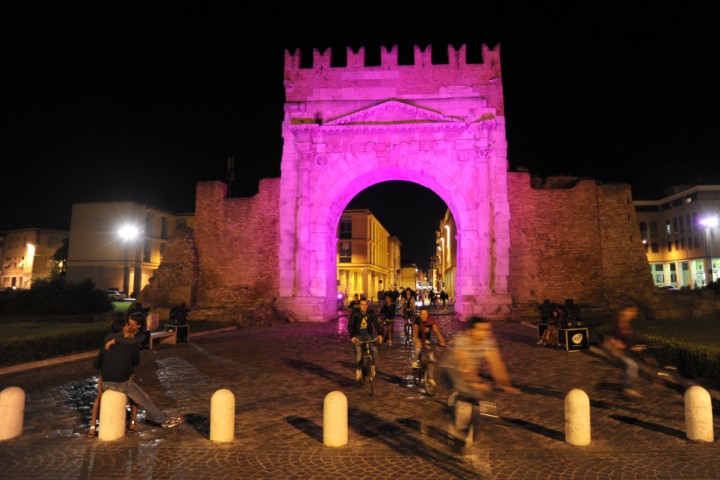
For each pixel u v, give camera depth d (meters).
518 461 5.29
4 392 6.26
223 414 6.00
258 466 5.21
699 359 8.86
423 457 5.44
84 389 9.16
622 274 26.52
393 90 26.55
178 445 5.88
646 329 14.50
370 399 8.12
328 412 5.87
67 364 11.90
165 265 29.16
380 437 6.13
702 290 30.84
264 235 28.56
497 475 4.93
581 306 25.25
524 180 27.48
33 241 58.94
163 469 5.13
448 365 5.65
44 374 10.62
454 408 5.55
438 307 38.59
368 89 26.64
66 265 50.66
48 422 6.92
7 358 11.09
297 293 25.52
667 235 56.81
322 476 4.94
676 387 8.78
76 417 7.19
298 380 9.77
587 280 26.53
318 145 26.22
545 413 7.13
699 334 12.70
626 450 5.60
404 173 26.67
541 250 26.89
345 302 46.25
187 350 14.41
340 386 9.20
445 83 26.41
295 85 27.00
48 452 5.66
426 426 6.52
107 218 47.69
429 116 25.72
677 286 55.00
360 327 9.05
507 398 8.05
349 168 25.91
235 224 29.16
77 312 25.80
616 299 26.05
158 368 11.27
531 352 13.24
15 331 13.30
